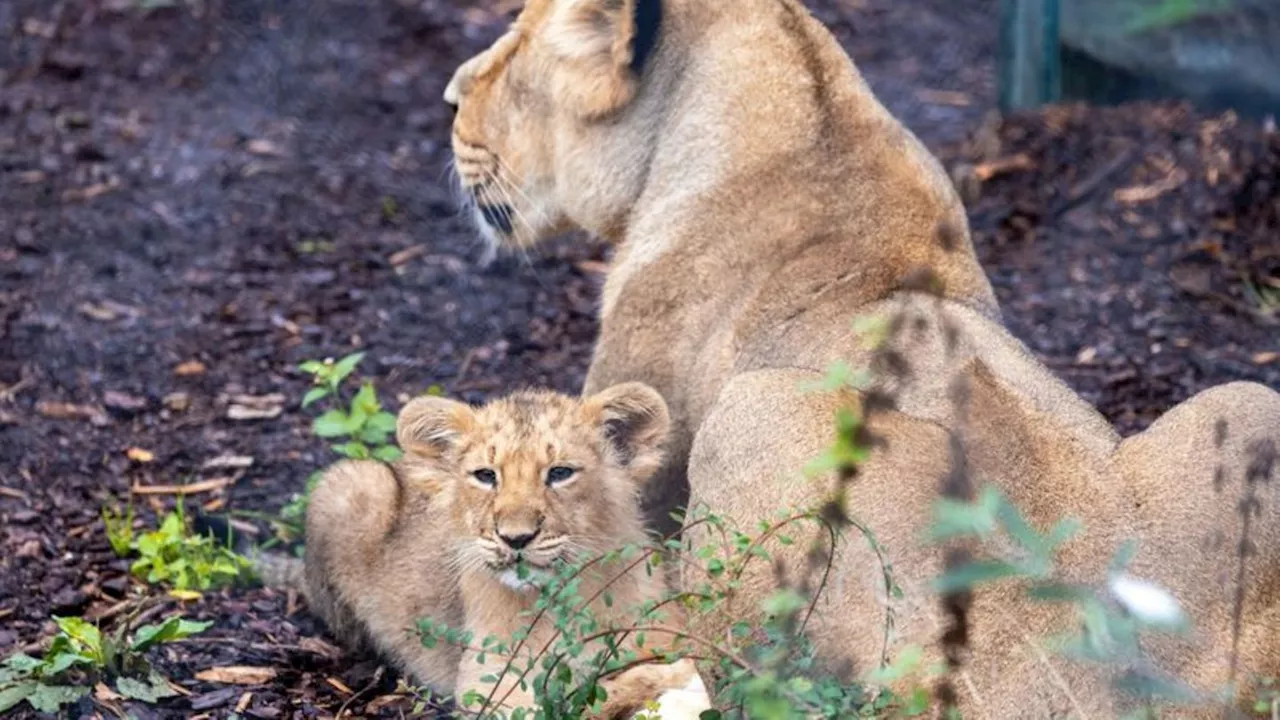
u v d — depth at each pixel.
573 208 11.74
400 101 22.27
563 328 16.80
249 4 24.64
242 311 16.98
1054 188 18.41
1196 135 18.73
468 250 18.38
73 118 21.19
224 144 20.69
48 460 14.20
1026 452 8.59
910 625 8.16
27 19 24.00
